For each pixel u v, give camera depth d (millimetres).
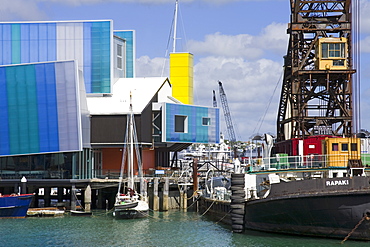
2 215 82750
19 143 93688
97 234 69438
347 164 67125
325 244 58594
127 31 125500
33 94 93188
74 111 91625
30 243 64188
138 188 96062
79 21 109250
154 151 112875
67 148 91562
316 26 96062
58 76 92125
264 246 59250
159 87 109562
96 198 106312
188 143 112688
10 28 110312
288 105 108375
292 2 97312
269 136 80938
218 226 74750
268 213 63875
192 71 137125
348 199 58031
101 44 109000
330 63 93188
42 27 110000
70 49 109375
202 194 95000
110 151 102188
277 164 72312
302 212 61000
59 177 91625
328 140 73000
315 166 73188
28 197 83062
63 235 68750
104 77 108250
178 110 106750
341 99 96062
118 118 99000
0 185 91938
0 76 94000
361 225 57906
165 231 71312
